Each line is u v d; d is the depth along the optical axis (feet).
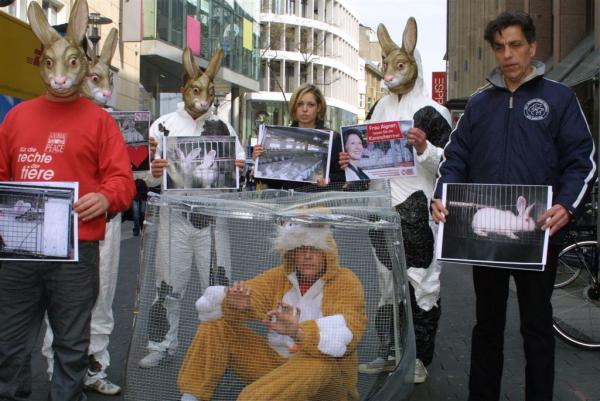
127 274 33.94
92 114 12.32
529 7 66.59
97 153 12.24
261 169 17.06
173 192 16.93
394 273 10.37
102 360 15.83
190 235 10.00
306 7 255.91
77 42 12.32
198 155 17.11
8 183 11.37
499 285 13.25
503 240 12.16
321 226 9.95
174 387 10.01
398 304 10.40
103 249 15.44
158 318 10.07
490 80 13.20
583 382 16.85
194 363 9.95
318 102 18.04
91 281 12.22
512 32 12.63
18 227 11.40
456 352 19.70
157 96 102.17
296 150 17.02
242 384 10.02
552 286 12.76
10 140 12.19
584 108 44.45
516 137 12.76
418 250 16.26
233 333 9.96
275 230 9.95
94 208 11.53
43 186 11.40
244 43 140.36
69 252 11.44
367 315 10.22
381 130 16.37
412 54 16.88
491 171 12.96
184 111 18.19
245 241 9.96
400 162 16.29
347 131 16.56
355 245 10.14
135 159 16.84
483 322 13.43
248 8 142.41
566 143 12.55
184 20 100.22
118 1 78.38
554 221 11.94
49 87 12.05
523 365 18.28
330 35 267.18
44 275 11.94
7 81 29.12
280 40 243.40
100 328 15.66
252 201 10.65
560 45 57.82
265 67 239.50
